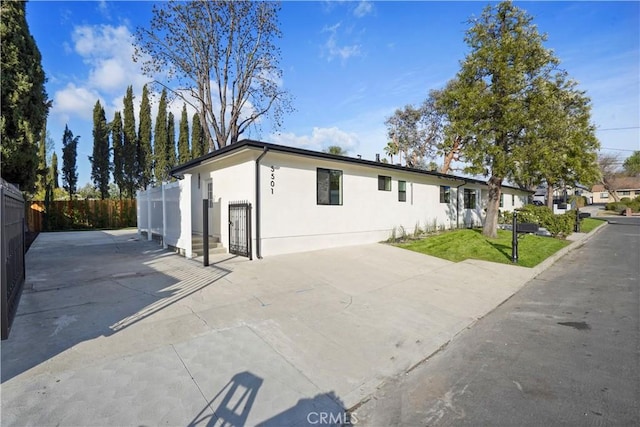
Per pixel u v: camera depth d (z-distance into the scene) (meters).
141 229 15.12
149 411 2.49
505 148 12.72
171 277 6.64
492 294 6.43
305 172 10.12
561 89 14.87
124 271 7.15
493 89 12.43
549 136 11.87
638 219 31.33
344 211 11.39
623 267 9.20
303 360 3.48
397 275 7.53
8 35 8.58
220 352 3.49
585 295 6.43
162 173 29.05
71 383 2.79
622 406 2.75
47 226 19.88
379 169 12.50
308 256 9.24
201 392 2.78
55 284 5.99
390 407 2.76
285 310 4.91
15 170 9.41
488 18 12.89
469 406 2.77
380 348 3.88
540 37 12.18
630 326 4.72
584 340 4.23
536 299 6.21
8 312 3.84
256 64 18.86
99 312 4.54
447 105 13.80
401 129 29.91
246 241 8.96
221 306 4.93
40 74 9.70
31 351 3.34
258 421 2.48
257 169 8.92
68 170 28.34
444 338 4.27
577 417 2.60
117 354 3.33
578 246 13.71
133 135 28.30
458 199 19.27
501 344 4.13
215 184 11.09
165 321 4.26
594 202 59.88
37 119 9.81
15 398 2.55
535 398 2.88
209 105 18.88
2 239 3.52
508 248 11.60
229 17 17.64
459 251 10.87
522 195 29.91
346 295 5.86
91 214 21.98
